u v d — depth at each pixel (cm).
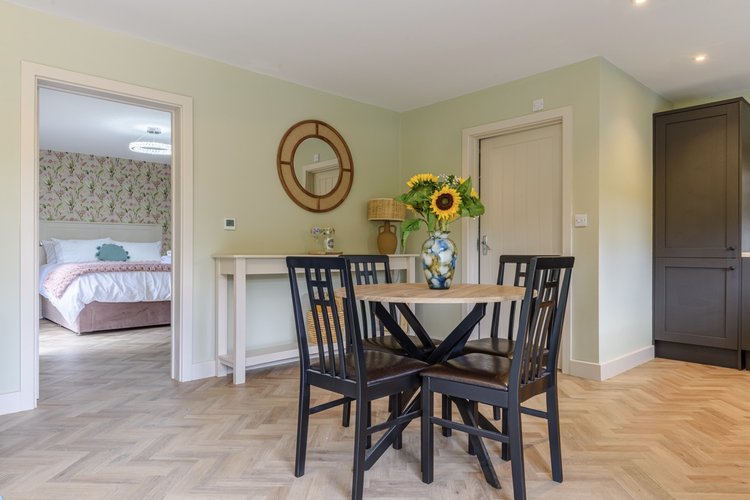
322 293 181
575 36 301
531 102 369
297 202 389
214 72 340
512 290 214
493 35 300
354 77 376
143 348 434
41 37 267
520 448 160
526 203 385
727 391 303
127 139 580
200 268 332
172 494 173
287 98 384
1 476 186
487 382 168
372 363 191
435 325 443
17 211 259
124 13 272
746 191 373
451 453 211
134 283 530
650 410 266
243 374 319
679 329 391
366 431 170
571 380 329
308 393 191
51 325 566
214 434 230
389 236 436
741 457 205
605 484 182
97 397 287
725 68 355
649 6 263
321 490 177
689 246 386
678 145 392
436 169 442
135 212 713
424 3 262
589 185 335
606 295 337
